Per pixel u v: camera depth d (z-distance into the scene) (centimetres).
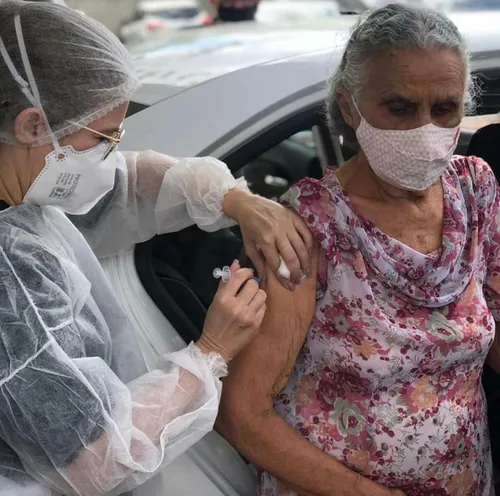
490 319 147
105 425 113
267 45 211
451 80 128
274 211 143
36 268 113
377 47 129
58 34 113
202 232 209
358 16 142
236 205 150
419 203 145
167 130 173
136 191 162
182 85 185
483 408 159
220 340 131
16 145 116
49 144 117
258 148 175
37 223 123
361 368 141
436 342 140
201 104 178
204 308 185
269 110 177
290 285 140
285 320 140
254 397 143
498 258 154
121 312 142
